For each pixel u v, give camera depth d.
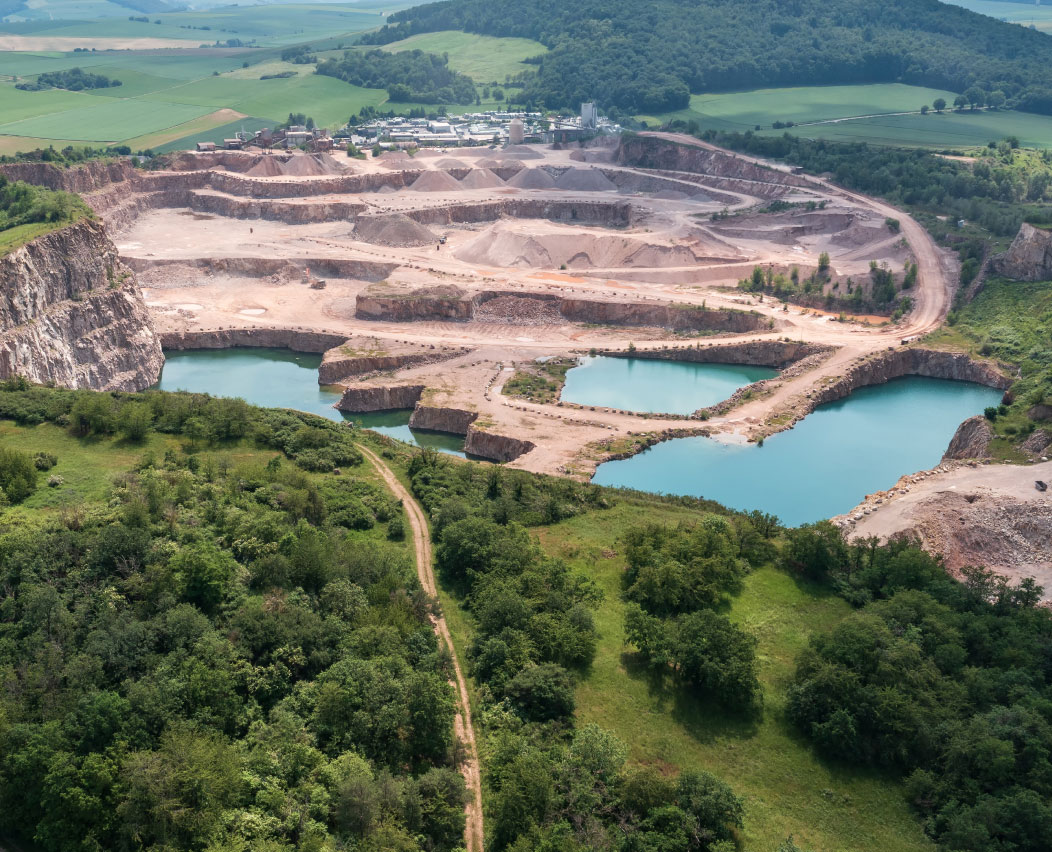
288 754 85.06
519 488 159.00
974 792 91.50
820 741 99.31
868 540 139.12
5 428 154.25
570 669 107.94
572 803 84.81
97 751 81.62
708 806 85.44
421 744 91.06
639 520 151.12
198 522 117.75
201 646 93.44
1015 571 143.38
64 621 94.75
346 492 145.38
